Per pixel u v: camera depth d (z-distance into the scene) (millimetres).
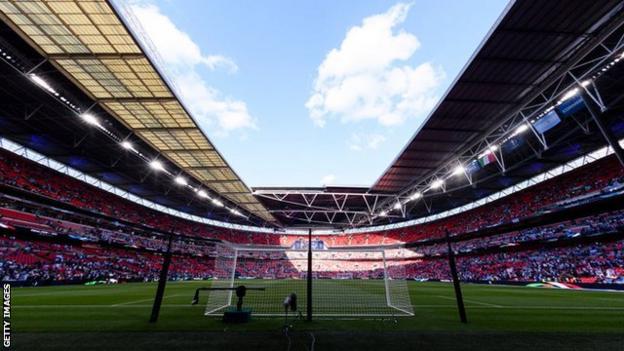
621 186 23125
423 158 27562
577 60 14336
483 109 19359
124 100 17812
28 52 14242
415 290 19875
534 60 14891
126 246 32312
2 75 15617
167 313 7895
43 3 11734
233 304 9562
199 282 29906
